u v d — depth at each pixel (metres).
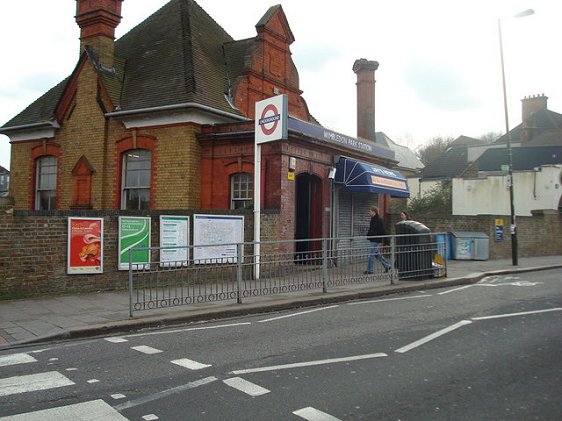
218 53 19.61
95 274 10.95
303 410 4.41
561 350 6.29
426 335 7.16
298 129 14.59
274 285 10.53
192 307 9.32
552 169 29.92
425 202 36.06
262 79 18.98
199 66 17.42
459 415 4.30
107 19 18.14
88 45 18.28
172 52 18.05
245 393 4.86
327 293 10.89
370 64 23.83
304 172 15.26
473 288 12.23
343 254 11.79
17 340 7.09
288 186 14.40
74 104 18.28
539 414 4.31
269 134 12.70
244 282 10.08
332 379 5.25
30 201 19.58
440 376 5.33
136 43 20.11
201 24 20.55
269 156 14.32
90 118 17.73
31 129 19.36
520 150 37.66
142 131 16.56
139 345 6.93
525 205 30.70
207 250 10.10
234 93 17.59
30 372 5.67
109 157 17.33
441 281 12.85
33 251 10.20
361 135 23.72
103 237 11.03
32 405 4.62
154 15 21.42
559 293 11.11
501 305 9.55
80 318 8.35
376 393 4.82
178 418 4.27
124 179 17.16
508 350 6.30
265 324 8.26
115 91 17.50
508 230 21.12
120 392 4.95
